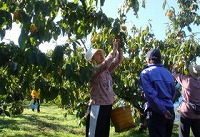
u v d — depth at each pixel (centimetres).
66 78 324
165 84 384
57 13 334
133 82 740
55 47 319
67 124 1141
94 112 379
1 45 315
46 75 348
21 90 380
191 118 465
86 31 348
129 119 406
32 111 1572
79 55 366
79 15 337
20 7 302
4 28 302
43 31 308
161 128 382
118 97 759
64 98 341
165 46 783
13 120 1102
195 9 796
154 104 370
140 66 758
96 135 377
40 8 297
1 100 443
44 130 966
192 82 460
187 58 609
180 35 791
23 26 297
